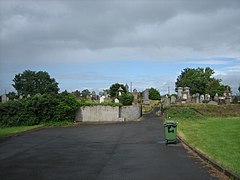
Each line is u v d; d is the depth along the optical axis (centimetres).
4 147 1862
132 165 1266
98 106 3941
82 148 1781
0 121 3400
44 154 1588
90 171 1165
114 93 6556
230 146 1566
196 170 1146
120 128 3011
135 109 4188
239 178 933
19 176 1103
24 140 2209
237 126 2572
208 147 1569
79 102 3938
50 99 3594
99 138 2256
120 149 1717
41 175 1112
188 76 8331
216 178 1016
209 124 2830
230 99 5550
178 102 4978
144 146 1816
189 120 3431
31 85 9488
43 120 3562
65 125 3550
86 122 3841
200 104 4478
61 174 1123
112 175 1092
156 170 1161
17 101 3544
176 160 1359
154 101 7275
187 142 1816
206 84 7838
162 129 2814
